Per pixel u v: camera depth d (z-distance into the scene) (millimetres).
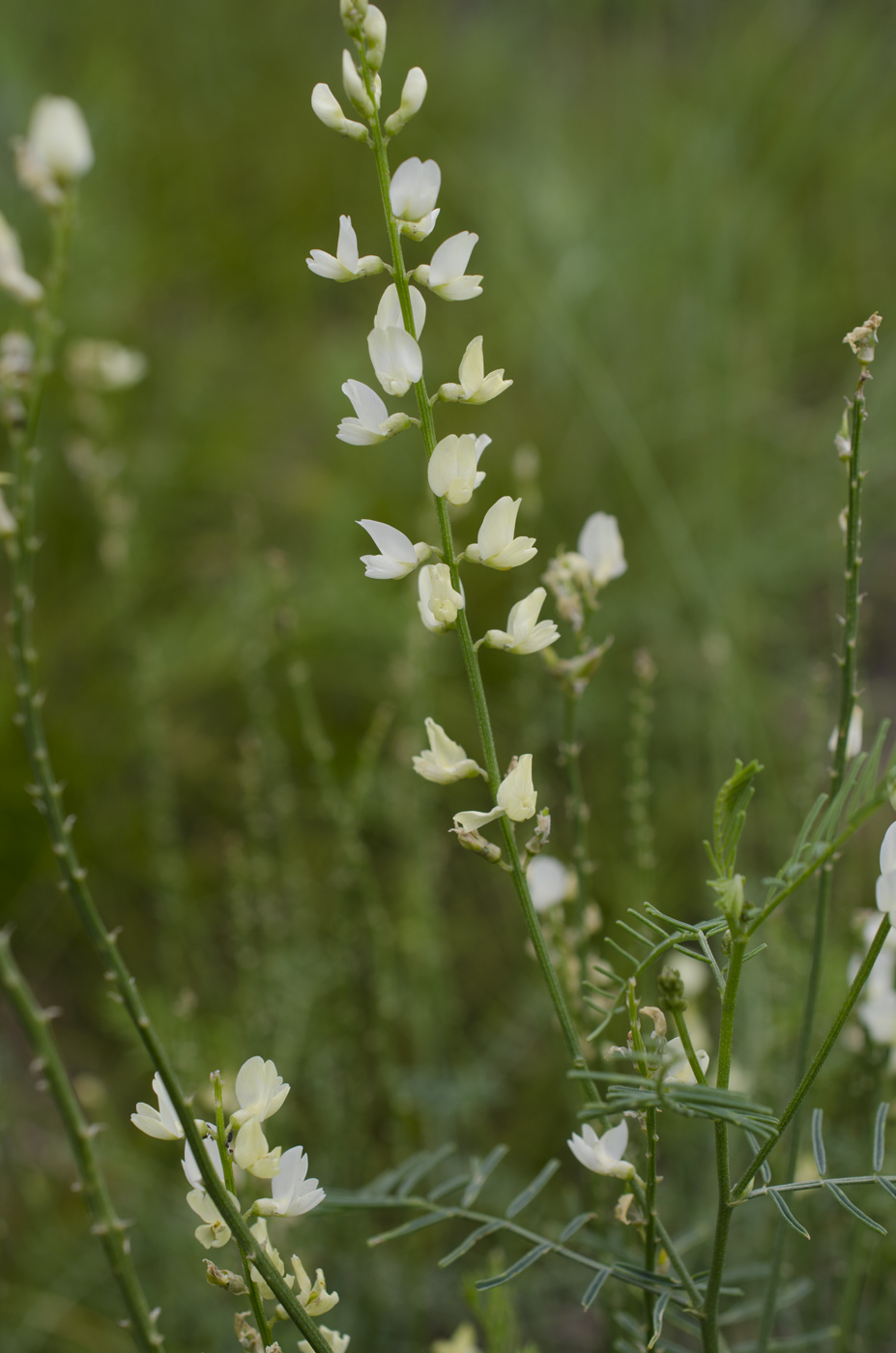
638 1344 528
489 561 473
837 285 1461
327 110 472
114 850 1021
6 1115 772
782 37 1481
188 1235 717
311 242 1542
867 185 1479
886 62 1524
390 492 1223
